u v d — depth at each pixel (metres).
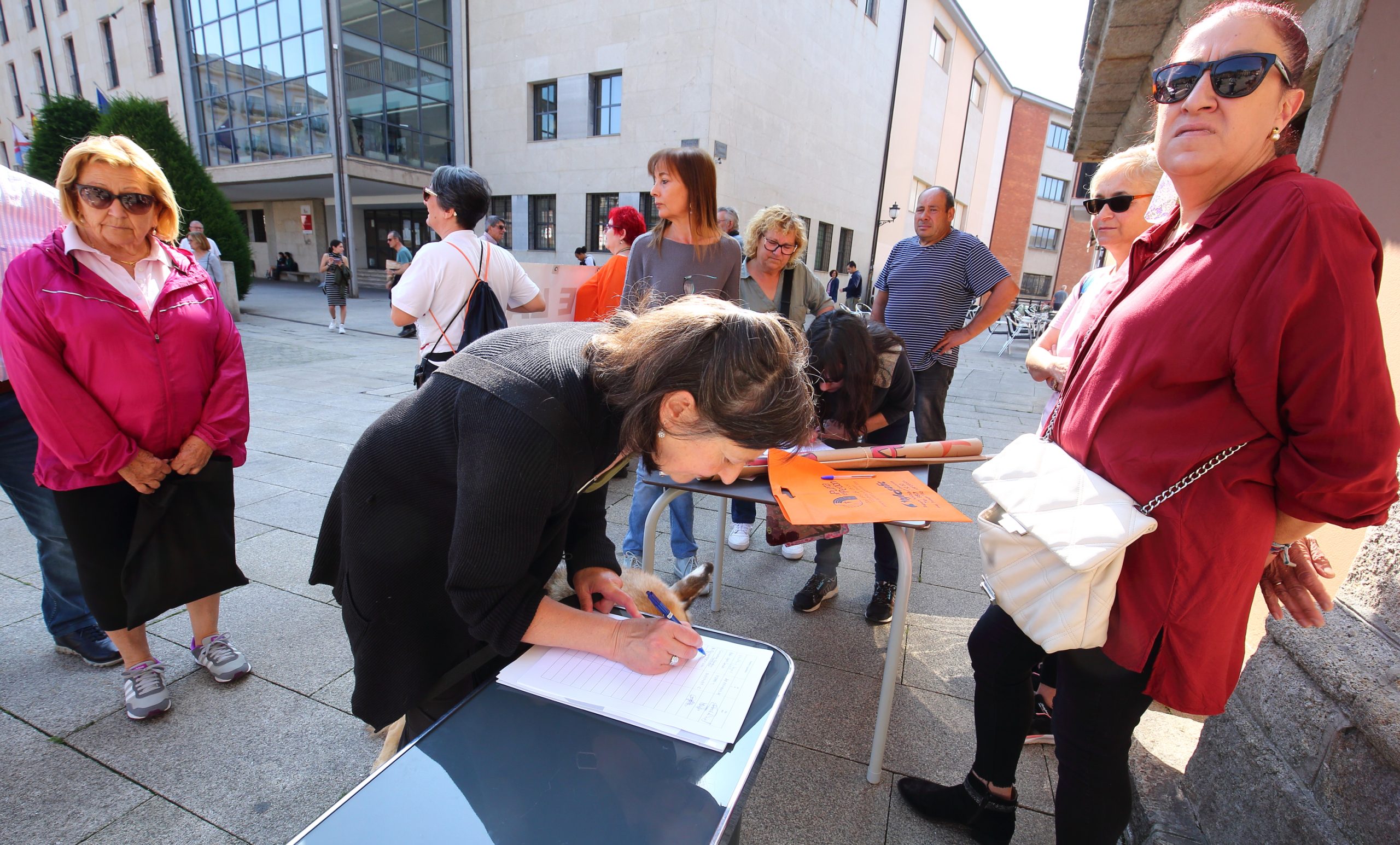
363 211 20.25
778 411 0.82
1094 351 1.21
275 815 1.53
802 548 2.97
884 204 20.67
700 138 13.12
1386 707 1.04
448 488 1.03
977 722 1.50
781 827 1.57
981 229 28.08
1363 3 1.69
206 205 10.99
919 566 2.96
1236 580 1.03
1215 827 1.38
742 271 3.01
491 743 0.85
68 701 1.87
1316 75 2.20
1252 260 0.93
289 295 15.43
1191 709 1.08
